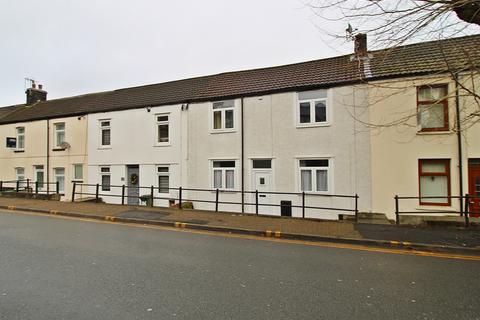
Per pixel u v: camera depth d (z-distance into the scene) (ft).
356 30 22.66
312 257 21.20
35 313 12.52
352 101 42.01
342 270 18.42
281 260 20.40
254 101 48.01
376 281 16.56
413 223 32.50
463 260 20.70
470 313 12.89
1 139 74.28
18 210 42.45
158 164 54.49
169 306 13.30
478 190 36.60
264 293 14.84
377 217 35.96
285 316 12.51
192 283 16.05
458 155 37.14
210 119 50.88
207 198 50.62
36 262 19.31
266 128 47.03
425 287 15.72
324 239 26.02
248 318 12.32
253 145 47.67
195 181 51.49
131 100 60.18
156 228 31.22
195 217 34.96
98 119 60.64
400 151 39.47
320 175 44.09
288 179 45.39
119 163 58.03
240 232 29.01
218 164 50.47
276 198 45.98
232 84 53.26
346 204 41.88
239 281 16.43
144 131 56.03
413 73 38.88
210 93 52.49
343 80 42.65
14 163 71.61
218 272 17.85
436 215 37.68
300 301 13.96
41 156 67.31
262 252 22.41
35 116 69.51
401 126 39.50
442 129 38.19
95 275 17.07
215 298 14.20
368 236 26.14
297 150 44.98
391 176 39.75
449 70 23.22
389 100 39.88
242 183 47.88
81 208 41.34
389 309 13.21
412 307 13.43
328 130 43.27
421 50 42.91
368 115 41.09
